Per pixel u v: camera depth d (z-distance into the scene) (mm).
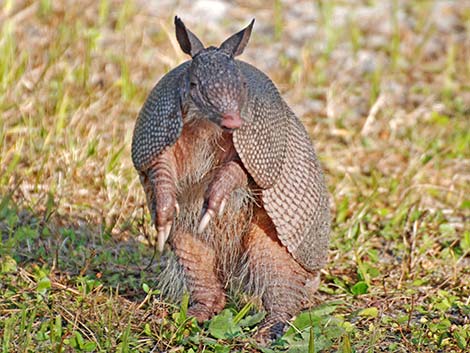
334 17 27266
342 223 16797
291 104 22266
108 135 19188
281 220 12195
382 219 17359
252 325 12734
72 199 16766
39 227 15547
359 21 27297
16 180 16719
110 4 26234
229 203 12141
